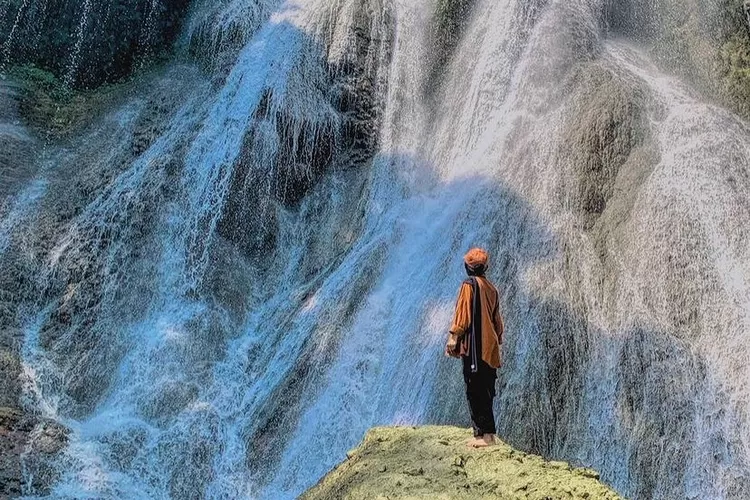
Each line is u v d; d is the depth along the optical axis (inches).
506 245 465.7
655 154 488.1
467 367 269.3
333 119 575.2
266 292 515.2
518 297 438.6
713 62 570.3
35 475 378.3
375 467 273.0
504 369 414.6
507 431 395.2
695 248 450.0
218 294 498.0
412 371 424.5
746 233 457.7
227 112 569.0
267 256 531.8
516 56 566.9
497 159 518.0
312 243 537.0
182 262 507.8
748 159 486.0
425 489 247.8
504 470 258.4
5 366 435.2
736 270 444.5
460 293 271.7
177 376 450.3
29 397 428.1
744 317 423.5
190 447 417.4
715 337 421.1
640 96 516.4
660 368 410.0
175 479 404.8
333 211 550.3
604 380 409.4
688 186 471.2
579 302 431.8
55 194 527.8
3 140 553.6
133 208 520.1
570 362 414.0
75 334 467.2
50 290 482.6
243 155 542.0
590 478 255.1
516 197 484.1
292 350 459.2
